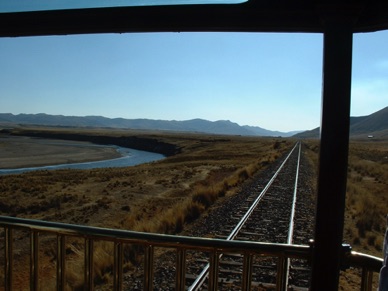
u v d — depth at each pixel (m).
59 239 3.22
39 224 3.22
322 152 2.39
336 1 2.31
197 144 97.75
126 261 8.03
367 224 11.90
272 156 46.78
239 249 2.84
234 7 2.67
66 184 26.59
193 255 7.94
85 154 81.25
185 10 2.75
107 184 26.17
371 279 2.58
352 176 29.06
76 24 3.09
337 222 2.37
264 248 2.80
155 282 6.78
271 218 11.81
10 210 17.69
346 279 7.28
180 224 11.23
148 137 136.12
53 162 63.12
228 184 20.77
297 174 25.97
